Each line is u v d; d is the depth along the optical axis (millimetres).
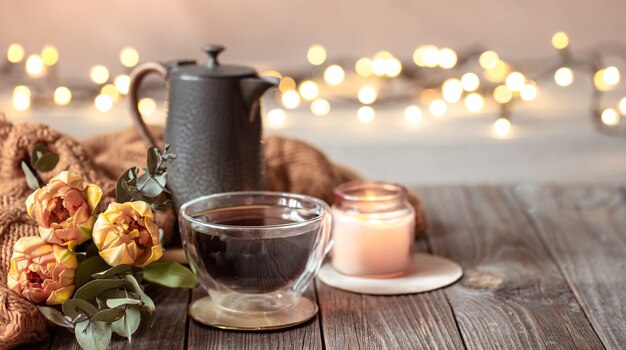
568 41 2576
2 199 974
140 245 863
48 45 2561
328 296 972
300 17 2580
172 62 1050
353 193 1055
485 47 2596
